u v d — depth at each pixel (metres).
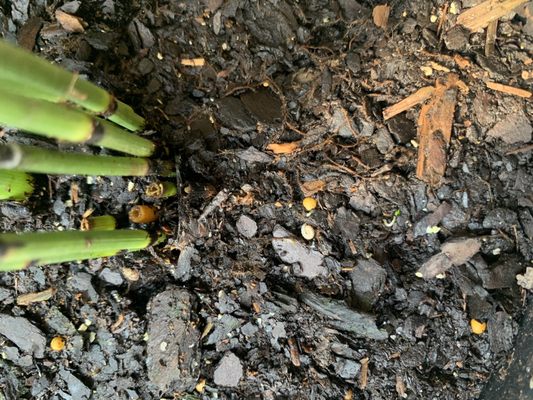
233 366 0.10
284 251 0.10
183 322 0.10
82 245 0.07
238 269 0.10
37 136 0.09
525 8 0.09
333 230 0.10
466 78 0.10
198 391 0.10
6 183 0.08
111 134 0.07
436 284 0.10
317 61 0.10
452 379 0.10
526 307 0.10
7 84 0.05
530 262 0.10
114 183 0.10
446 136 0.10
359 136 0.10
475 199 0.10
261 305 0.10
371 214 0.10
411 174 0.10
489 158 0.10
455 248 0.10
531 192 0.10
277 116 0.10
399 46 0.10
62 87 0.05
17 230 0.09
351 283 0.10
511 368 0.09
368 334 0.10
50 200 0.10
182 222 0.10
